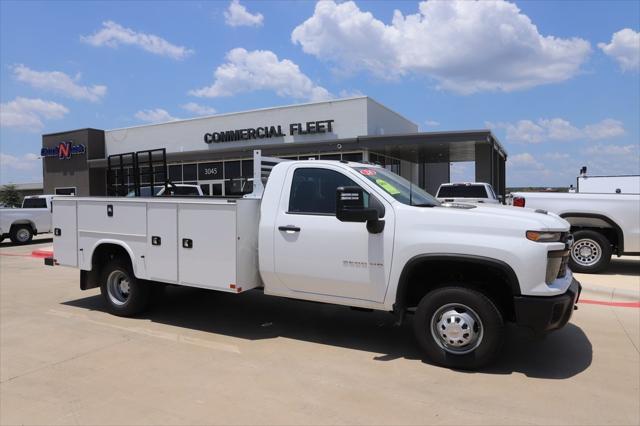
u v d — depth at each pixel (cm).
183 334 611
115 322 670
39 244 1966
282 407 401
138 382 456
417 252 487
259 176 662
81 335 607
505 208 522
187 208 604
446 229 479
